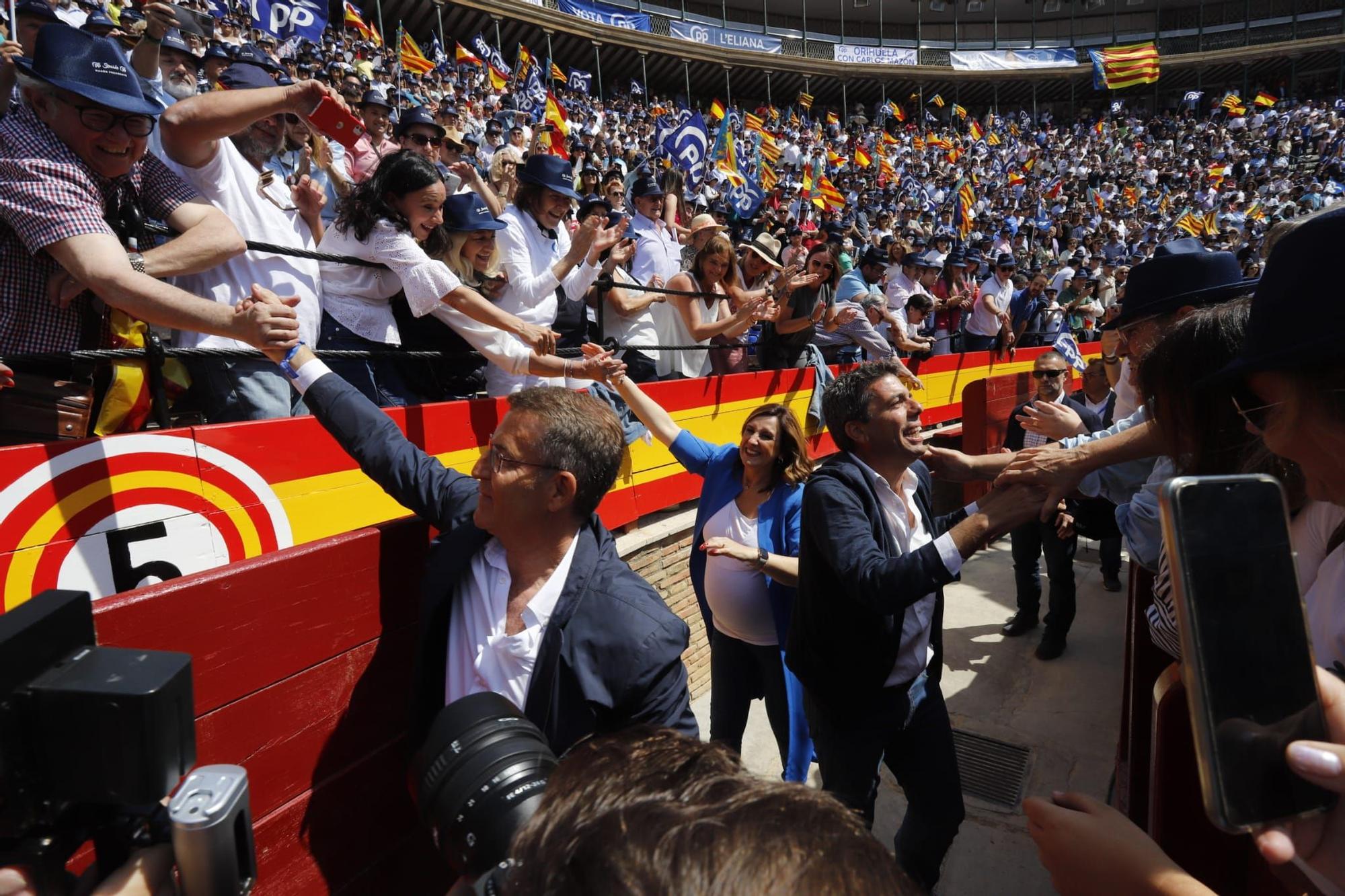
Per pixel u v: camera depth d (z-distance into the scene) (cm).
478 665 165
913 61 3562
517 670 163
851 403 234
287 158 460
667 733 65
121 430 219
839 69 3397
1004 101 3922
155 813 79
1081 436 232
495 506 164
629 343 478
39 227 174
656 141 2123
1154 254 234
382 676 189
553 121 1261
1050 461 179
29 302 198
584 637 160
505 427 164
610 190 778
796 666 247
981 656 473
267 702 165
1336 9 3606
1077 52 3706
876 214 1936
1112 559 569
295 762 171
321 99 232
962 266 964
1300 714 73
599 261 415
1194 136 3359
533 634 162
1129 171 3092
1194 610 71
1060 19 3906
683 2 3062
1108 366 466
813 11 3672
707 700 479
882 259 758
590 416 167
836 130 3056
